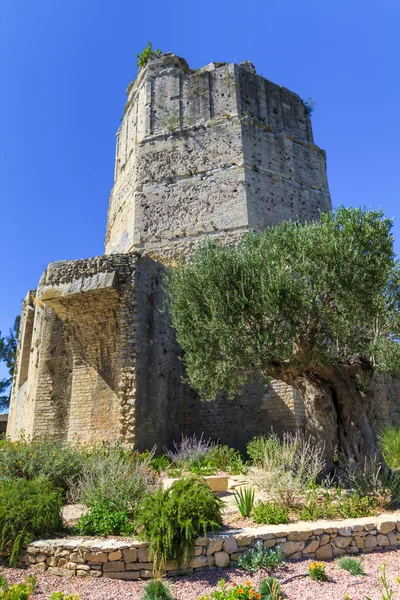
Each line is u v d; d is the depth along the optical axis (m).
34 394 18.72
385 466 10.27
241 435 17.12
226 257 11.33
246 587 5.25
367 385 11.22
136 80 27.23
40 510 6.98
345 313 9.92
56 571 6.32
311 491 8.49
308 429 10.98
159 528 6.23
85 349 15.79
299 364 10.21
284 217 21.80
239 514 7.95
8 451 10.27
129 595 5.65
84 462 9.98
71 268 16.22
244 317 10.30
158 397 15.48
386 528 7.35
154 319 16.05
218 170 22.12
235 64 24.41
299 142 24.16
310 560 6.61
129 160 25.39
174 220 21.89
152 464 12.53
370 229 10.16
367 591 5.61
